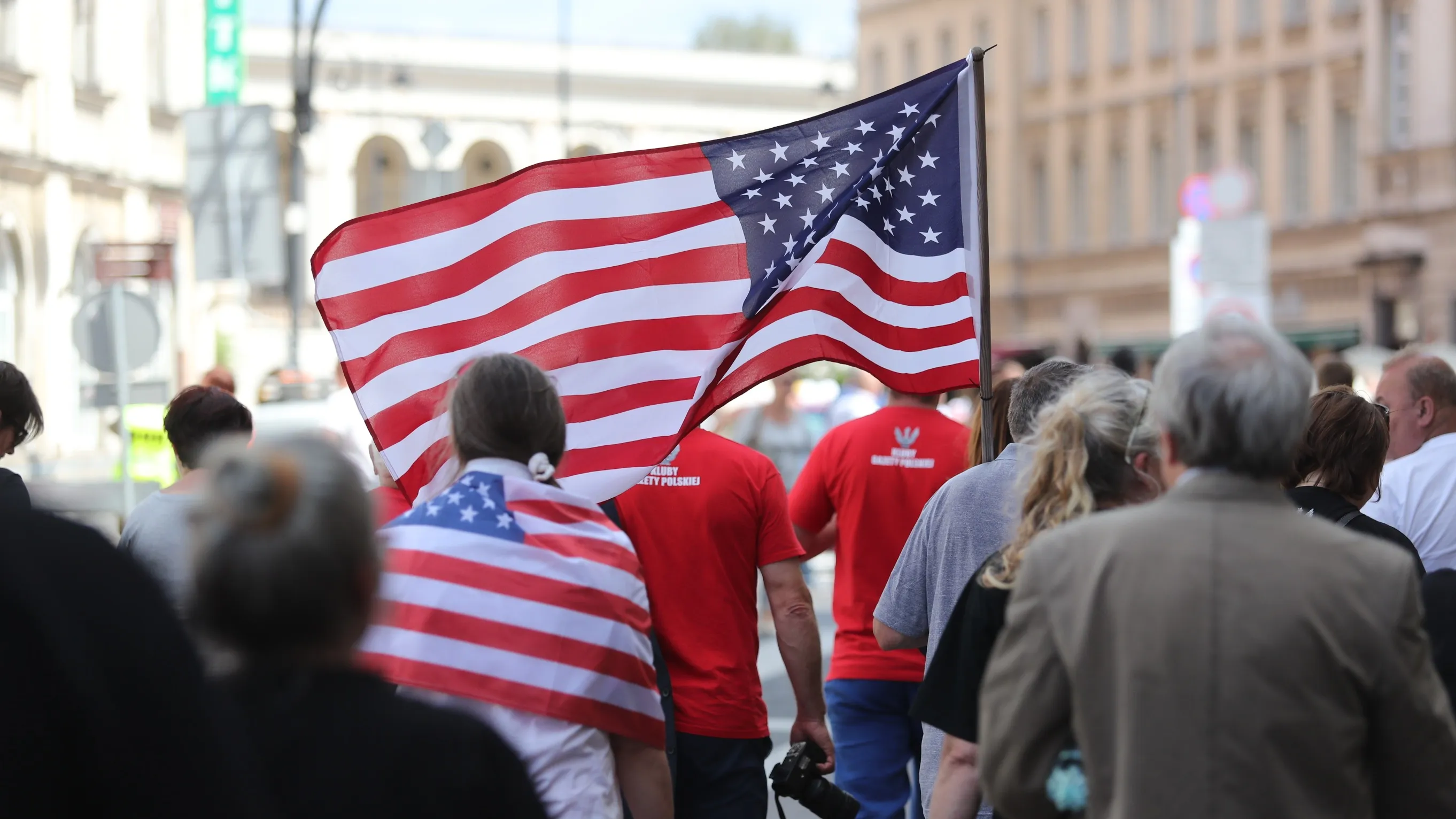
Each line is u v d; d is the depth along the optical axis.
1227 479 9.39
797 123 17.19
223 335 122.94
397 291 16.36
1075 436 11.36
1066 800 9.55
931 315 17.19
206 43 107.50
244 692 7.67
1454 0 108.38
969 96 17.33
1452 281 108.88
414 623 11.94
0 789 5.78
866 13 181.75
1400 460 18.64
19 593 5.89
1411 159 112.50
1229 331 9.61
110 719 5.86
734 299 16.75
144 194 100.75
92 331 39.19
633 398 16.50
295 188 87.62
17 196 85.94
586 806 11.94
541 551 12.16
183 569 7.95
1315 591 8.98
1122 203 151.88
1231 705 8.87
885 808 19.44
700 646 16.17
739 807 16.23
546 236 16.64
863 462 19.70
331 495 7.76
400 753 7.76
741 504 16.28
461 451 12.66
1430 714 8.98
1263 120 133.62
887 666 19.41
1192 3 140.88
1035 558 9.77
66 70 90.56
